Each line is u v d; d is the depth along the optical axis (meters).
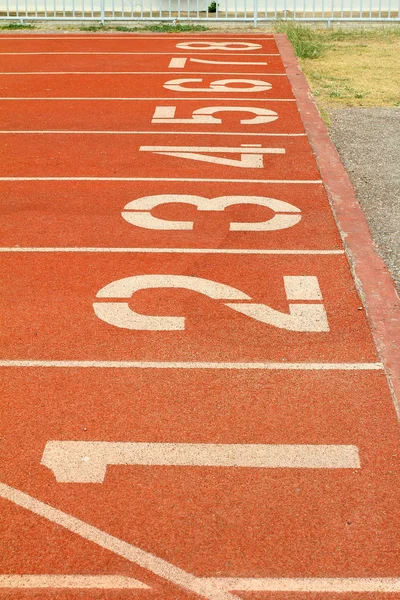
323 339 6.59
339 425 5.57
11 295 7.34
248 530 4.70
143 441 5.44
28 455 5.32
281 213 9.18
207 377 6.11
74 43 20.16
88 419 5.65
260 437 5.46
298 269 7.81
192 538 4.64
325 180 10.17
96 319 6.91
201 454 5.31
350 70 16.58
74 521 4.78
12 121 13.09
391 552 4.53
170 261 7.98
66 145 11.78
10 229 8.76
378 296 7.25
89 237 8.55
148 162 11.01
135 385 6.02
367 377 6.10
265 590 4.30
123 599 4.25
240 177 10.38
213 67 17.31
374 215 9.05
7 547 4.59
